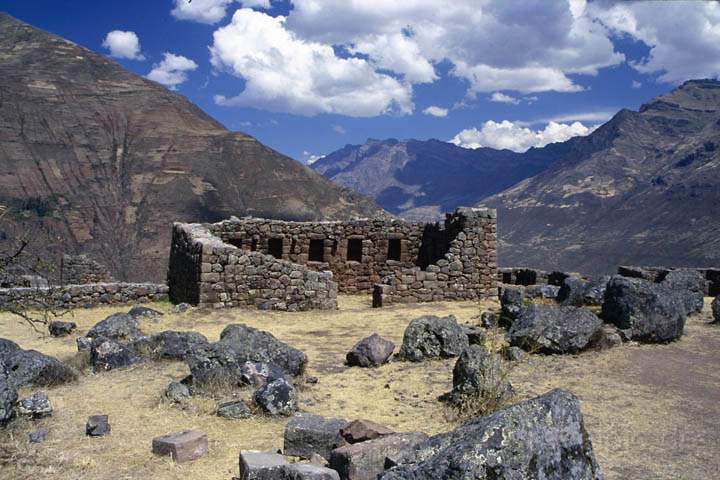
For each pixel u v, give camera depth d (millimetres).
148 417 10602
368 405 11445
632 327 15336
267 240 29266
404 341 14914
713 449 8820
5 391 9984
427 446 6535
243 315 21469
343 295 29844
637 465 8250
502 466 5684
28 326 20031
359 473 7578
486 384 11031
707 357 14031
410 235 30828
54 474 8195
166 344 14539
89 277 30203
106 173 194250
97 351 13953
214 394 11688
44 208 155750
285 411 10750
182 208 180625
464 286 25578
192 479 8117
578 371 12992
